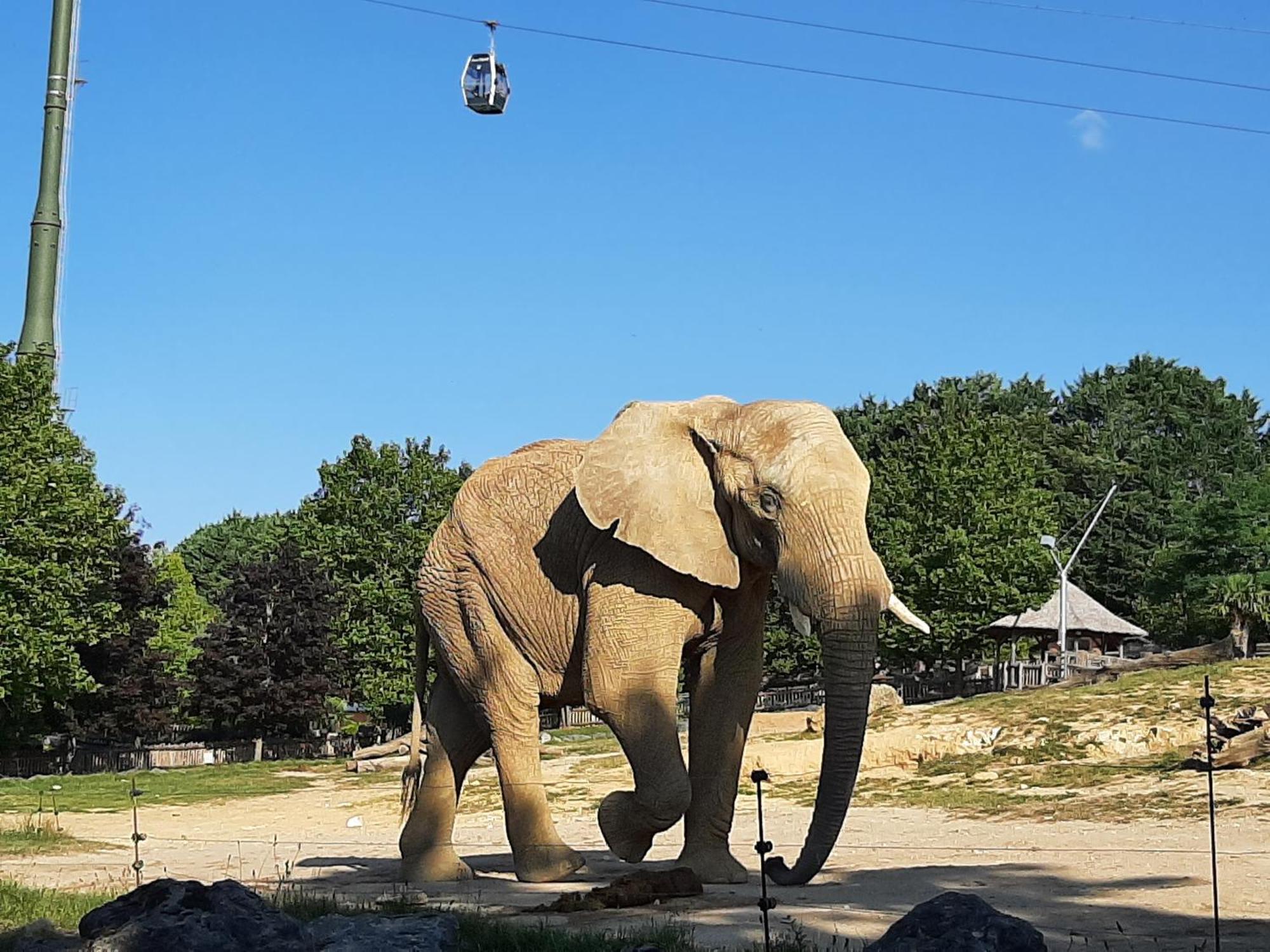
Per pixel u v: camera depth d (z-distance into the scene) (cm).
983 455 6106
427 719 1577
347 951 933
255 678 5928
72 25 3603
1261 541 5609
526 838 1452
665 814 1286
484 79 2123
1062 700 3175
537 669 1438
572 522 1402
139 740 6203
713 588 1335
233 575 6775
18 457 4575
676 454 1316
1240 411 9375
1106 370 9925
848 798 1190
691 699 1414
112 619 4959
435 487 6562
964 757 2850
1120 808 2123
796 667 6369
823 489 1209
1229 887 1328
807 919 1148
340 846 2291
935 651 5822
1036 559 5812
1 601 4497
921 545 5941
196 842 2398
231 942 822
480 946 1010
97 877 1703
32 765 5384
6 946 1040
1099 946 1026
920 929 786
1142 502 8206
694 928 1098
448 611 1494
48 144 3562
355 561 6456
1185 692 3056
